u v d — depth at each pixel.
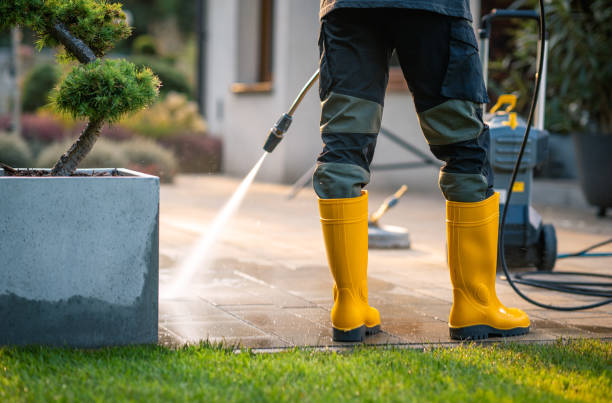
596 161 6.33
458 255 2.60
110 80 2.27
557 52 6.67
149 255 2.34
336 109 2.49
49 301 2.27
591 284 3.57
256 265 4.06
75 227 2.27
